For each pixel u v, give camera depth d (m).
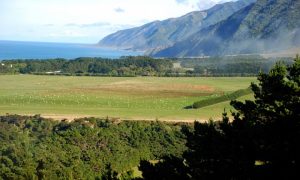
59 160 67.81
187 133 16.70
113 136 85.38
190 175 16.30
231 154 15.22
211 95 148.00
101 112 113.12
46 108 121.50
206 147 15.55
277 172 14.80
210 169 15.23
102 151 76.88
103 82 186.75
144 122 97.31
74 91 161.00
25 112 113.62
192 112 112.56
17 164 67.12
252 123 17.16
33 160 66.69
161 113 111.25
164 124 95.31
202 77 197.12
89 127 92.56
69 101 137.12
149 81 187.12
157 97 147.50
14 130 96.50
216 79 188.50
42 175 59.19
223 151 15.29
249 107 18.42
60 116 106.81
